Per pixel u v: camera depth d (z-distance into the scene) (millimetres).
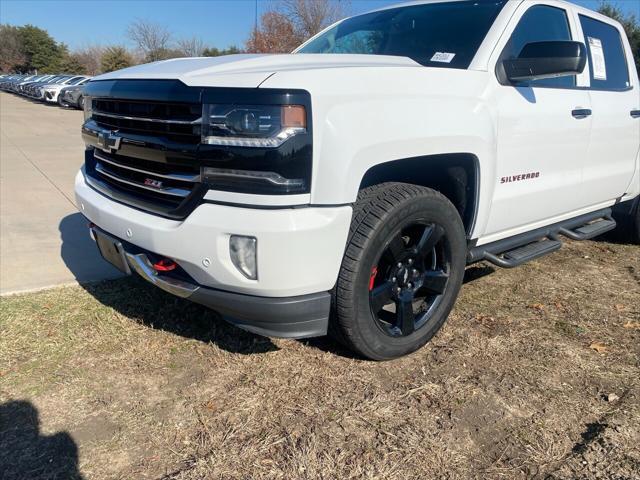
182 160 2342
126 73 2793
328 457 2244
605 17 4387
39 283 3941
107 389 2688
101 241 2992
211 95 2223
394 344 2854
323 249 2297
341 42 3898
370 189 2664
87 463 2201
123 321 3363
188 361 2941
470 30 3305
